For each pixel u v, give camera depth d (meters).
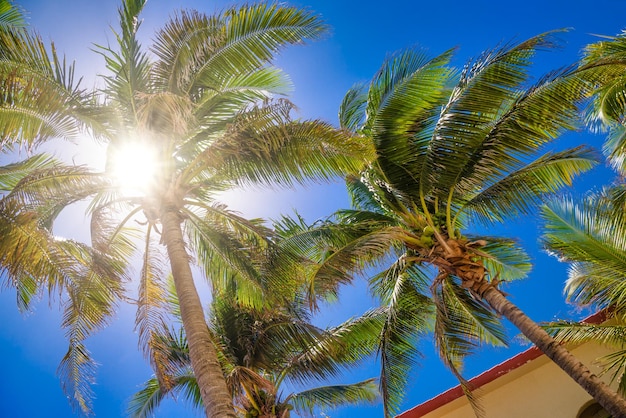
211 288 11.95
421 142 12.52
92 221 10.15
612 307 11.68
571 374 9.09
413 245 11.74
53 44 9.60
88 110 9.77
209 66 10.80
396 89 12.59
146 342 10.08
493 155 11.54
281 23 10.64
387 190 12.96
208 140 11.58
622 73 10.87
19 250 8.87
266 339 12.83
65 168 9.74
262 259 11.20
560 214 11.27
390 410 11.87
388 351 12.11
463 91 11.60
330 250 12.52
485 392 11.63
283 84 12.30
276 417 12.70
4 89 8.81
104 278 10.02
